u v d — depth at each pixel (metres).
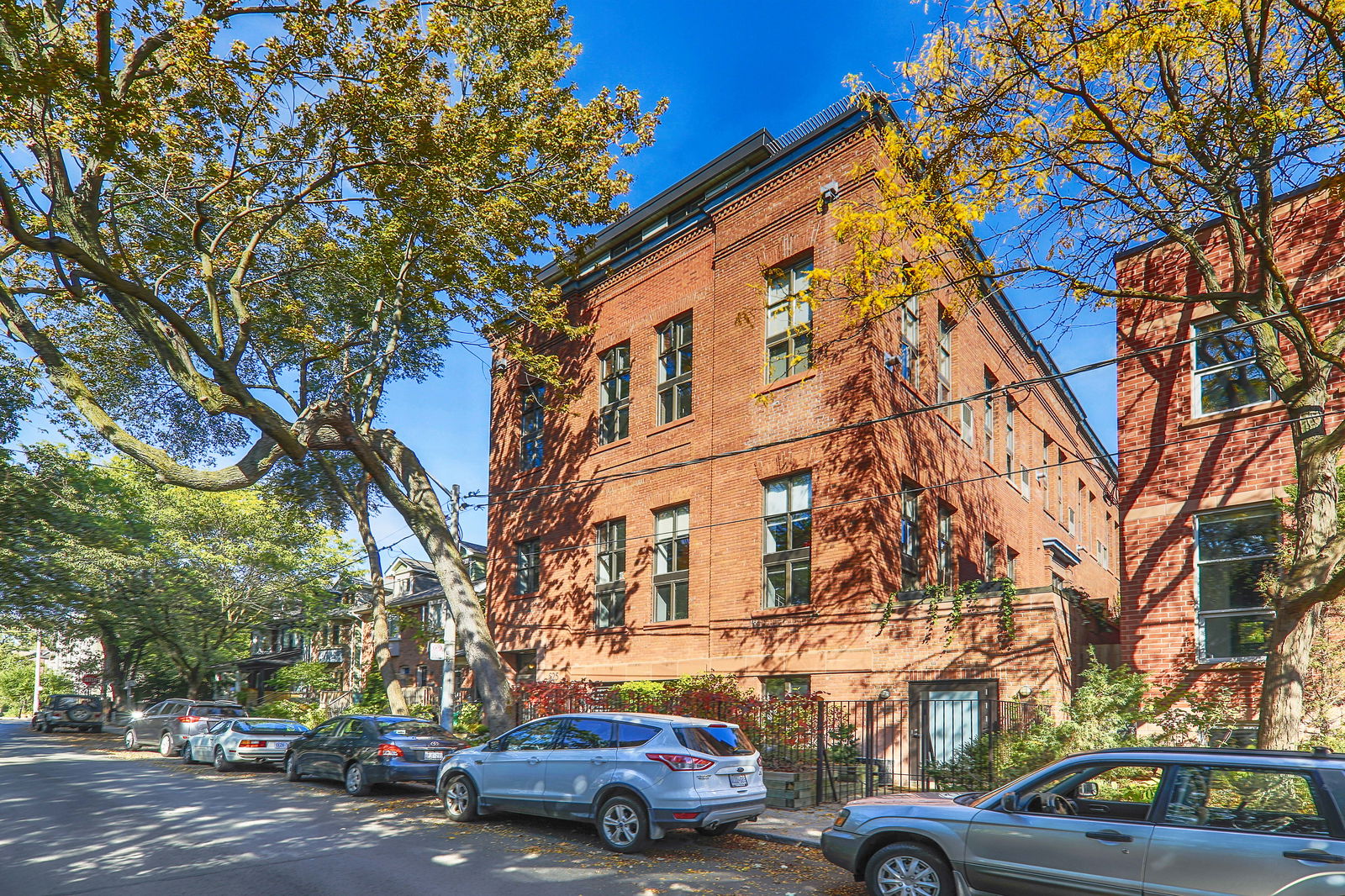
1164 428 13.71
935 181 11.70
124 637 39.22
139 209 20.05
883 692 15.20
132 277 15.92
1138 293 10.57
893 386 17.12
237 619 39.56
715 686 16.53
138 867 8.76
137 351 22.97
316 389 26.25
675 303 20.75
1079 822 6.48
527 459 24.75
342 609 43.16
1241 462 12.82
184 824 11.31
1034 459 25.78
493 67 18.39
